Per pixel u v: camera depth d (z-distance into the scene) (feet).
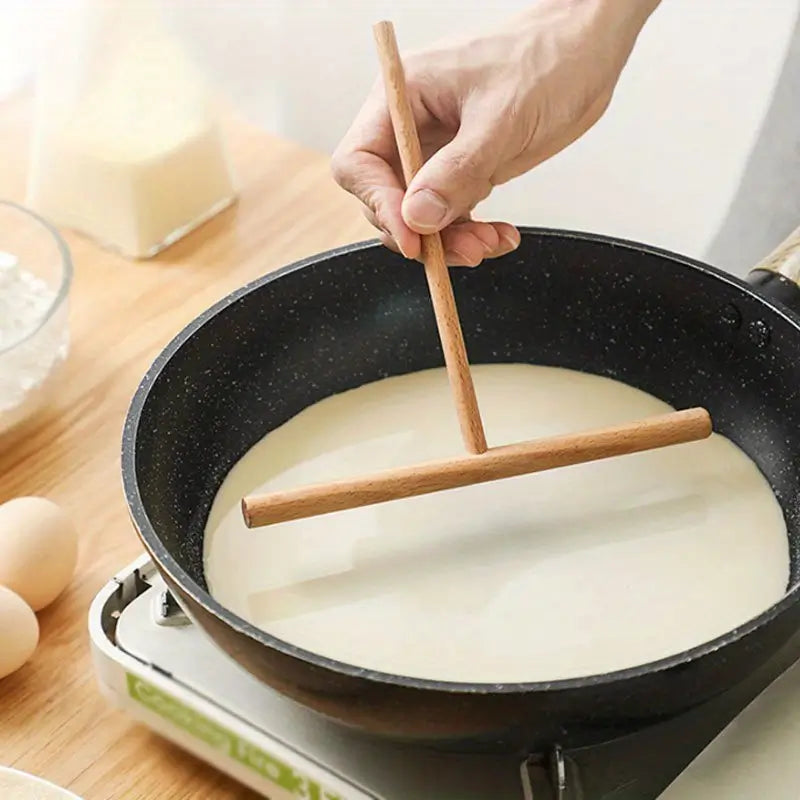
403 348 3.21
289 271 2.98
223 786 2.48
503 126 2.72
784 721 2.35
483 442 2.62
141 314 3.78
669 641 2.51
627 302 3.11
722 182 4.73
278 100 5.35
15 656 2.61
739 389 3.00
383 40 2.59
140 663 2.48
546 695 1.95
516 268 3.14
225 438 2.96
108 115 3.85
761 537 2.77
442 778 2.28
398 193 2.73
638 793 2.24
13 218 3.60
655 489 2.89
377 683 1.96
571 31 2.81
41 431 3.37
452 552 2.73
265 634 2.04
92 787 2.46
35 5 4.66
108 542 3.04
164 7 3.89
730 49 4.45
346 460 3.00
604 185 5.00
